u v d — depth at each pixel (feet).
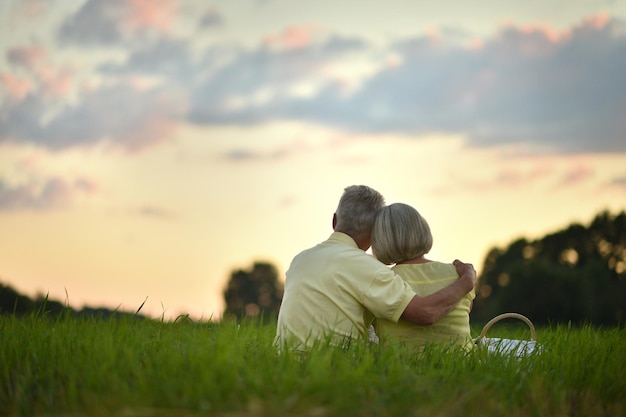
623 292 133.69
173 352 13.89
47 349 14.32
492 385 13.76
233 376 11.97
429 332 16.87
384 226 17.22
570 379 14.75
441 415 11.92
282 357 13.87
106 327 16.22
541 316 130.00
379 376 13.08
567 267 136.15
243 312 20.10
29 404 12.14
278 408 11.11
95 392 12.16
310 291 16.71
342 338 16.28
